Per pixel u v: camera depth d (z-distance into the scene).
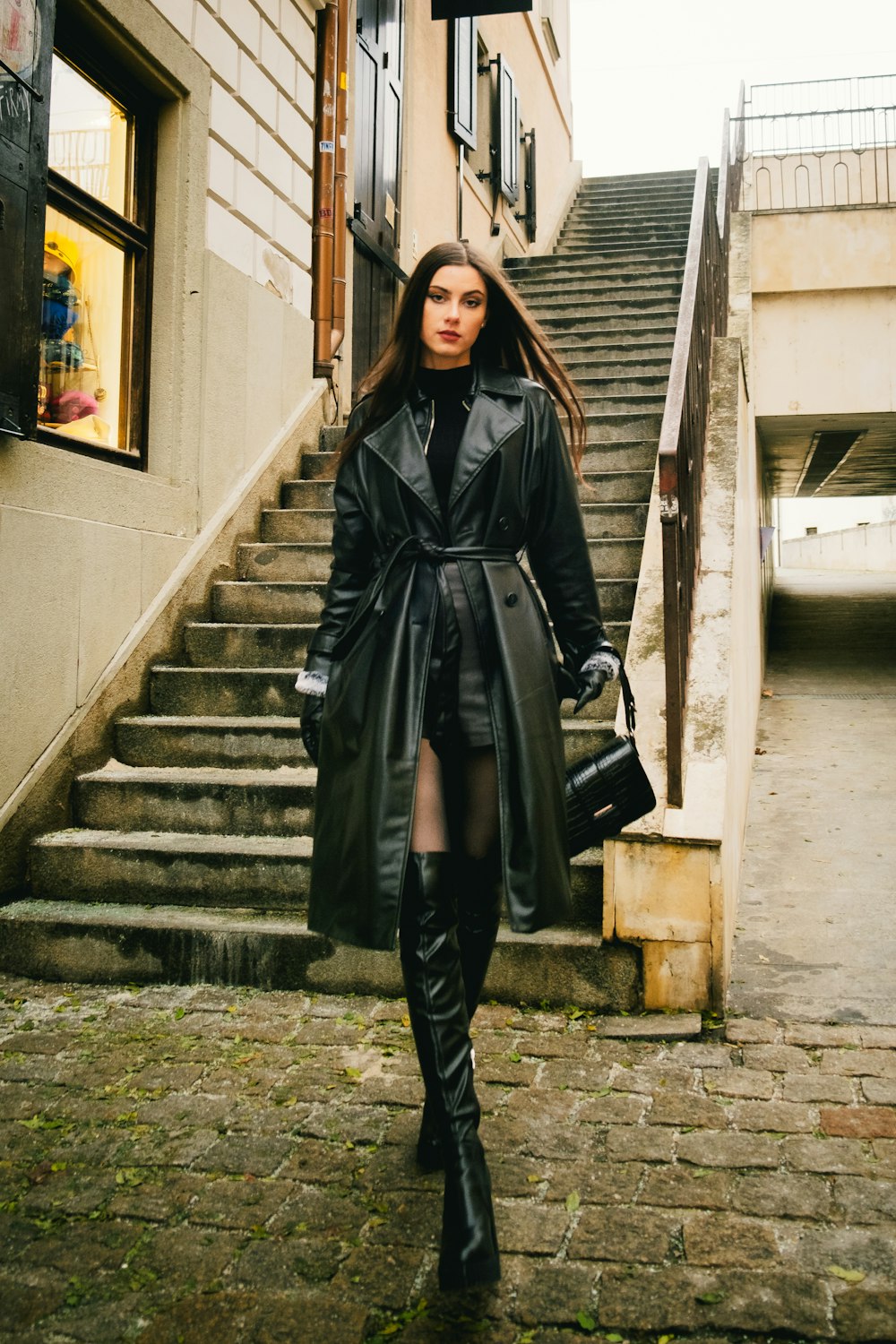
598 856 3.11
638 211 13.80
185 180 4.56
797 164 9.09
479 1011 2.86
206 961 3.07
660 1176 2.03
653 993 2.82
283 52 5.54
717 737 3.21
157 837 3.55
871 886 4.15
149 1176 2.04
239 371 5.07
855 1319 1.61
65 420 4.00
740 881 4.25
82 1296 1.68
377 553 2.07
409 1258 1.78
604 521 4.87
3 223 3.20
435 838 1.87
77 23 3.93
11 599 3.40
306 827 3.54
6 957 3.19
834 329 8.55
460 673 1.87
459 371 2.03
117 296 4.36
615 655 2.05
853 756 6.59
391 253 7.84
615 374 7.34
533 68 13.53
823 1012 2.85
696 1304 1.65
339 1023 2.78
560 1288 1.69
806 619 13.48
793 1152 2.11
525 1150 2.13
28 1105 2.33
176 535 4.54
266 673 4.14
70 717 3.74
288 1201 1.95
